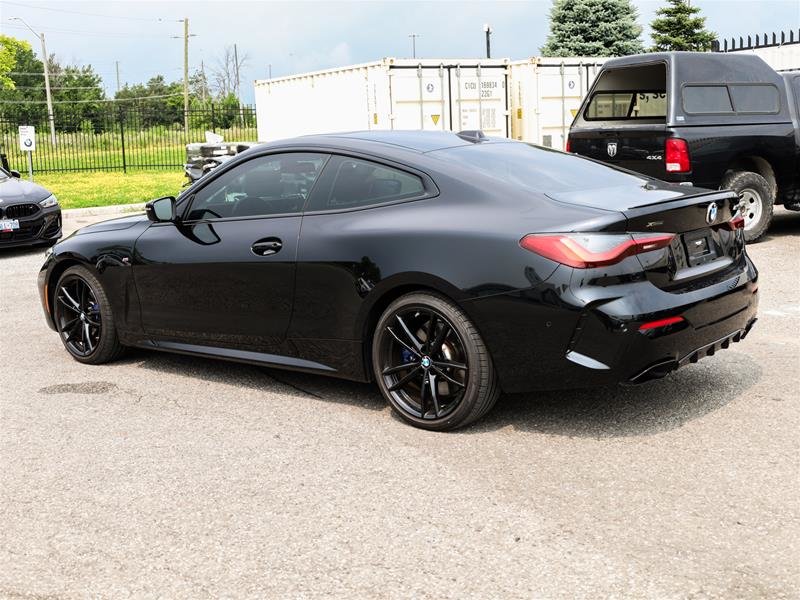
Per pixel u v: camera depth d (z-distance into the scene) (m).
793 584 2.83
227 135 33.34
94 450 4.30
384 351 4.52
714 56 9.47
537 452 4.07
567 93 17.75
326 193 4.78
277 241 4.83
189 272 5.24
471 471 3.88
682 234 4.23
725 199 4.48
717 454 3.96
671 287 4.12
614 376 3.96
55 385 5.48
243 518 3.48
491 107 17.55
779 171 9.88
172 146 37.12
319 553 3.16
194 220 5.31
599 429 4.33
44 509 3.62
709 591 2.81
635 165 9.52
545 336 3.99
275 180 5.00
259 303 4.95
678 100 9.13
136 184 22.30
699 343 4.23
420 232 4.31
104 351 5.86
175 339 5.48
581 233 3.93
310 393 5.13
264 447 4.27
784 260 8.95
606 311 3.89
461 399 4.26
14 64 55.81
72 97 84.94
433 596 2.84
